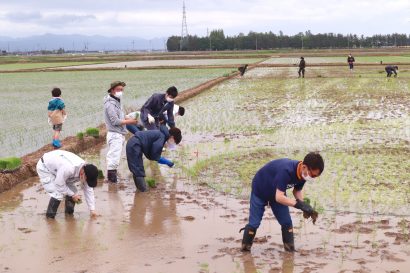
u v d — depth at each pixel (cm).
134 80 3769
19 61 8412
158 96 1075
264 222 731
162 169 1066
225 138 1398
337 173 982
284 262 580
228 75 3788
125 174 1045
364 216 743
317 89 2778
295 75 3931
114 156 962
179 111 1187
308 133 1450
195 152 1216
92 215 759
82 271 558
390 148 1209
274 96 2483
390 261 579
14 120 1816
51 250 624
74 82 3778
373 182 917
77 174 736
